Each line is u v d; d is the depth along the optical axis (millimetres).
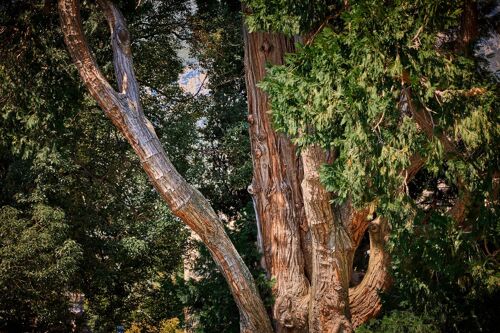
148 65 25094
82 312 24734
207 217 13609
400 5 8906
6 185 21000
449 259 10250
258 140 15406
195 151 23906
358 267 18609
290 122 9586
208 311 15547
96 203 23438
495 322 12297
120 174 24109
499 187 11062
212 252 13953
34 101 14945
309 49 9328
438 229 10062
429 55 8805
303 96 9391
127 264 23953
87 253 22500
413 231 10125
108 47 21797
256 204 15594
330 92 9133
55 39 15406
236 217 23828
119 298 24188
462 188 10469
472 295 12211
